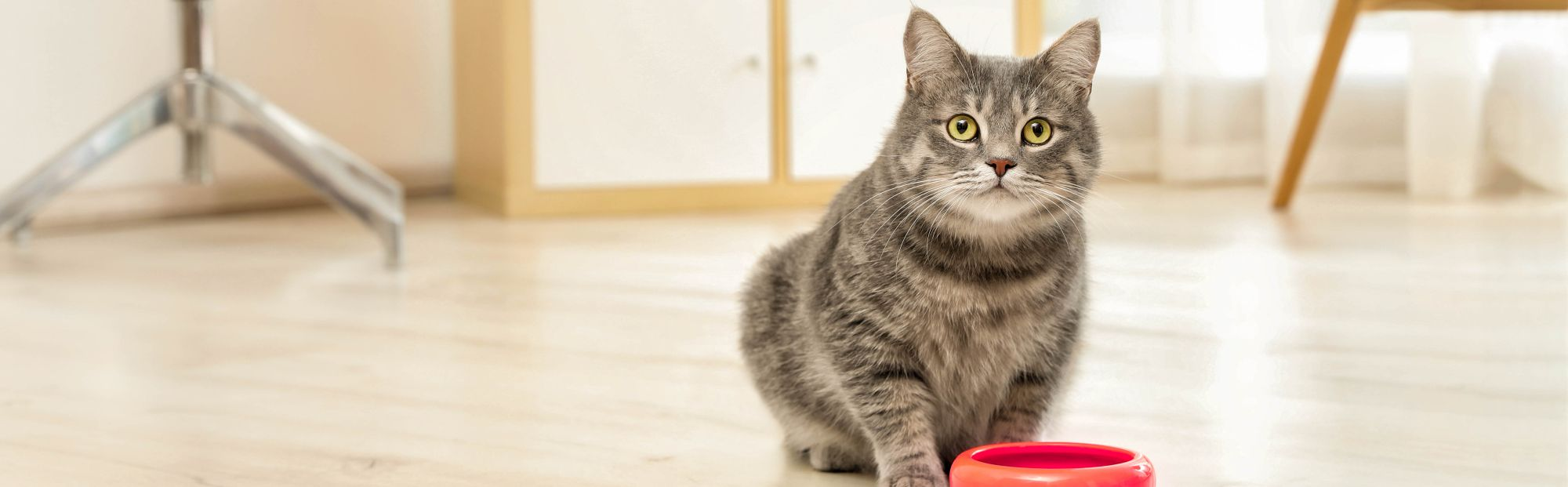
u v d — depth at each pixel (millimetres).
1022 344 1017
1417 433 1149
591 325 1675
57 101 2643
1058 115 1039
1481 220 2617
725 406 1272
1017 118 1018
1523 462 1058
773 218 2822
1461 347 1490
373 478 1031
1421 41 3047
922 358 1004
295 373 1405
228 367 1436
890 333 990
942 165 1022
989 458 926
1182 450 1110
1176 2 3344
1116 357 1473
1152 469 880
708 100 2959
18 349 1527
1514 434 1139
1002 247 1004
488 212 2994
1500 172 3258
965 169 1005
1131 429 1179
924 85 1058
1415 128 3094
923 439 992
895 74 3039
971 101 1019
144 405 1270
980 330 1001
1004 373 1028
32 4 2584
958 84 1031
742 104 2980
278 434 1163
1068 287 1026
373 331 1638
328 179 2182
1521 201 2975
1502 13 2637
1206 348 1509
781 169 3027
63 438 1147
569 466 1071
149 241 2488
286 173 3043
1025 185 999
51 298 1870
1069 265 1030
